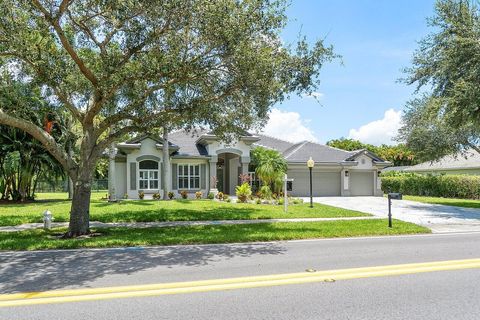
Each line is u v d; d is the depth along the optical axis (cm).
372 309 526
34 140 2511
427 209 2145
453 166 3797
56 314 511
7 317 501
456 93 1833
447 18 1972
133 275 716
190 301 561
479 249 973
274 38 1195
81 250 985
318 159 3216
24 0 1012
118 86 1183
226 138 1653
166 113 1289
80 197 1206
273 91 1202
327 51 1233
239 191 2427
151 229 1332
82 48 1276
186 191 2784
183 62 1121
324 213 1819
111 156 2350
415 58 2175
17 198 2589
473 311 519
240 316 500
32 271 752
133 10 1028
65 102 1252
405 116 2803
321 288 625
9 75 1320
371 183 3381
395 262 816
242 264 806
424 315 504
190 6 1009
